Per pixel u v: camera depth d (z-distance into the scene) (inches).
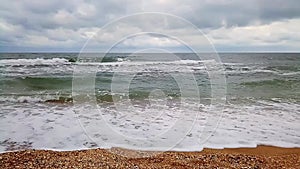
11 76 719.7
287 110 424.2
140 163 232.7
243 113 399.9
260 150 269.9
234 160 244.8
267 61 1813.5
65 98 488.7
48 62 1050.7
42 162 229.0
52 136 291.0
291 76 915.4
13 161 229.8
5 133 296.5
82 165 225.0
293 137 304.3
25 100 471.2
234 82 738.2
